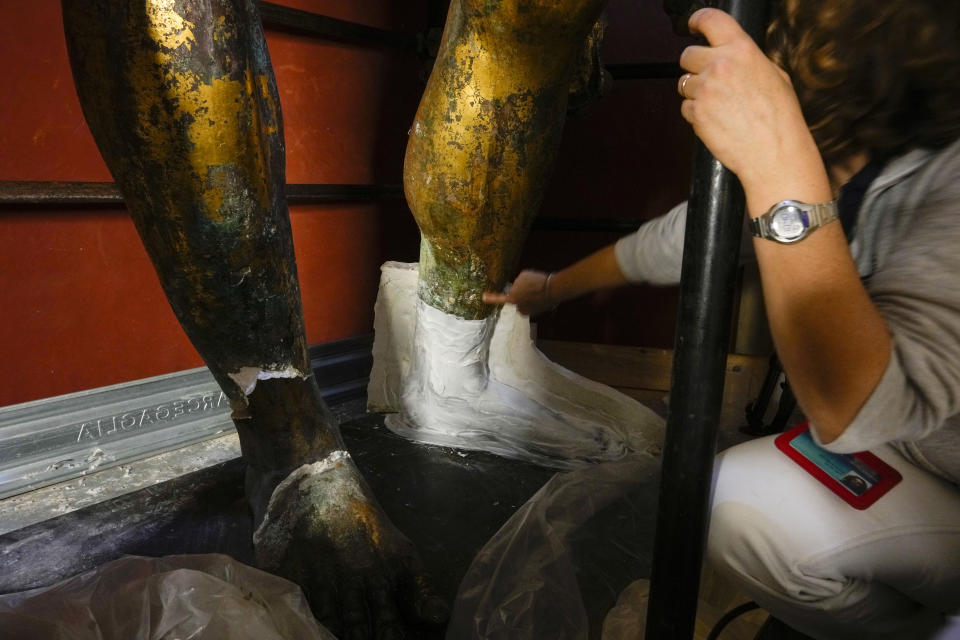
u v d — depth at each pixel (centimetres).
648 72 205
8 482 146
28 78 142
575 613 102
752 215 57
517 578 108
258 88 104
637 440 171
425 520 140
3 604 86
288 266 118
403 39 210
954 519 74
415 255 232
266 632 85
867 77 65
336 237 205
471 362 168
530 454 170
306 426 126
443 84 133
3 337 145
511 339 175
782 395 177
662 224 96
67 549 128
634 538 125
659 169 216
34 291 148
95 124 100
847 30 65
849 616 80
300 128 190
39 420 150
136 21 91
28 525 137
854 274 56
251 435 128
